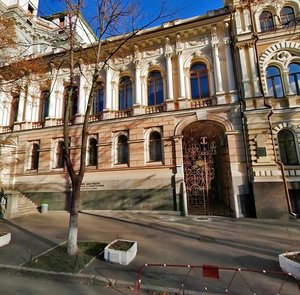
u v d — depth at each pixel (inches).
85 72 673.0
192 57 591.8
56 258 237.5
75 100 684.7
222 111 525.7
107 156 593.6
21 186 655.1
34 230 379.9
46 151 655.8
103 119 613.9
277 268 213.2
